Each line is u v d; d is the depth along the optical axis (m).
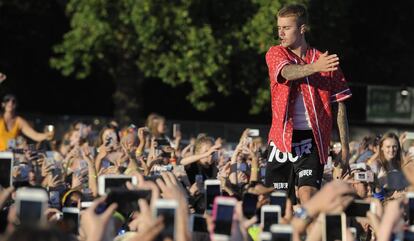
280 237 4.30
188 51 20.53
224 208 4.49
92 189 8.48
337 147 9.84
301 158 7.08
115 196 4.93
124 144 10.17
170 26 20.36
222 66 20.94
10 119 11.98
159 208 4.21
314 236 4.95
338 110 7.21
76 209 5.77
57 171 9.98
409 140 12.67
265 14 19.94
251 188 7.06
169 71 20.98
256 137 11.23
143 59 21.19
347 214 5.40
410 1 24.16
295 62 6.97
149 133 10.64
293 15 6.98
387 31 24.22
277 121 7.10
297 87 7.06
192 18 20.64
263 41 19.95
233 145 16.58
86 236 4.32
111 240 4.39
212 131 21.25
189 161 9.75
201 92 20.91
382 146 9.62
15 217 4.25
